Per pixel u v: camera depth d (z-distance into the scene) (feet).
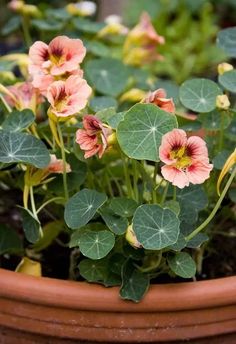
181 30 6.33
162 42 3.84
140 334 2.60
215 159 2.76
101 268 2.58
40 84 2.62
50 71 2.63
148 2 6.54
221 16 7.10
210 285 2.56
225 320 2.63
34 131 2.88
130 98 3.41
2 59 3.56
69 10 4.05
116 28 3.91
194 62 6.04
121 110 3.43
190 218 2.66
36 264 2.78
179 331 2.61
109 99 3.22
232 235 3.07
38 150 2.59
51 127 2.61
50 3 5.87
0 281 2.55
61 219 2.99
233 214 3.06
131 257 2.54
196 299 2.54
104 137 2.43
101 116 2.62
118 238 2.61
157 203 2.62
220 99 2.72
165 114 2.45
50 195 2.91
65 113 2.48
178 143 2.38
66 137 3.01
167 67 5.87
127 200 2.56
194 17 6.85
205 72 6.06
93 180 2.95
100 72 3.59
